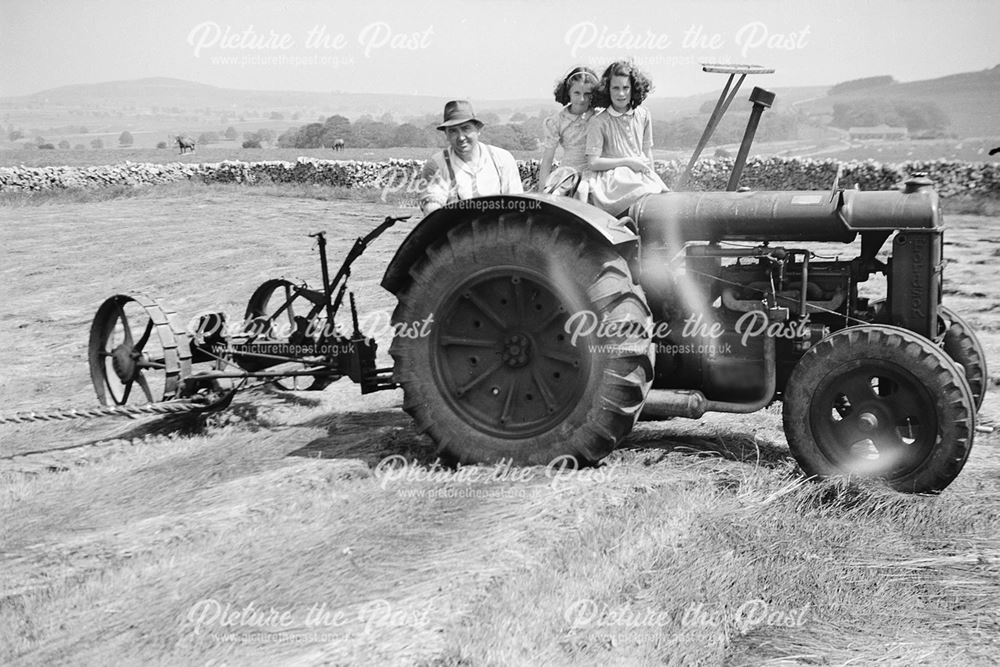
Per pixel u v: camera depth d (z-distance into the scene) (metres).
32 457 5.54
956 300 8.88
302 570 3.68
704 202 4.74
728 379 4.80
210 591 3.56
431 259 4.82
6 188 28.67
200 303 10.30
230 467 5.10
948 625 3.19
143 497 4.75
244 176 30.88
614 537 3.79
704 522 3.94
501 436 4.74
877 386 4.89
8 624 3.45
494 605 3.27
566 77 5.38
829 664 2.98
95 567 3.81
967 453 4.06
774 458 4.76
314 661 3.00
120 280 12.27
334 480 4.70
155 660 3.11
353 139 57.31
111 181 30.06
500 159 5.70
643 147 5.38
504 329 4.79
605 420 4.51
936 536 3.85
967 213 17.98
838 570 3.57
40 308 10.75
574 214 4.45
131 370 6.02
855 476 4.25
